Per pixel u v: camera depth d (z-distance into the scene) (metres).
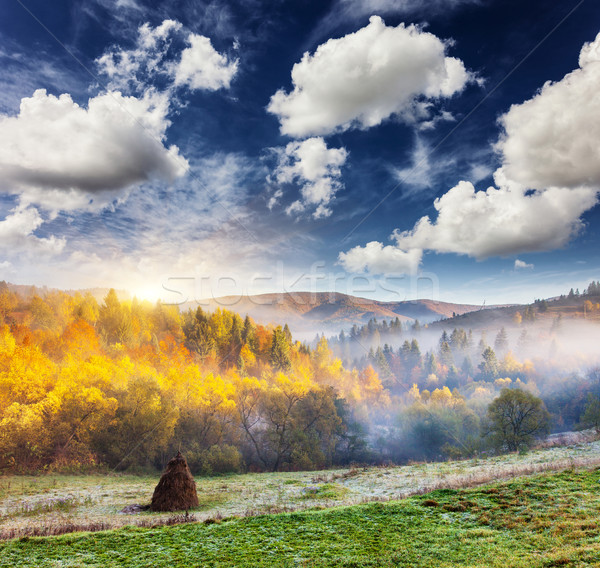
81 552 10.83
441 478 23.91
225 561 9.93
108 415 50.34
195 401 56.41
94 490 28.83
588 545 9.03
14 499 24.83
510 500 13.56
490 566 8.49
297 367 89.31
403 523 12.30
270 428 60.72
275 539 11.43
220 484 31.12
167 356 84.62
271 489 26.77
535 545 9.58
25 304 81.44
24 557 10.53
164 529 12.80
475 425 66.81
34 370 53.06
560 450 27.88
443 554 9.59
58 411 48.03
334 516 13.31
